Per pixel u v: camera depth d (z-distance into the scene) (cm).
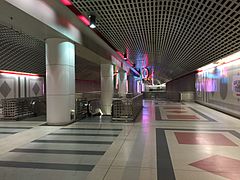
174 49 1147
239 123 857
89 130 721
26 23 577
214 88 1427
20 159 430
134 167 379
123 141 567
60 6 561
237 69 1009
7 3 439
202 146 515
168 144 534
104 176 341
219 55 1008
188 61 1515
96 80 3027
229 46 812
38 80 1642
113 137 616
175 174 347
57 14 620
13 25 601
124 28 743
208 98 1595
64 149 498
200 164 392
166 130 714
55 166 388
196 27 691
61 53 801
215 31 693
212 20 604
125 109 933
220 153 459
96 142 559
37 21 555
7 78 1320
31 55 1222
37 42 998
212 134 650
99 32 801
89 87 2762
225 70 1192
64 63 812
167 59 1622
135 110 1032
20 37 892
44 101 1245
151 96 3125
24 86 1477
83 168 377
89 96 1476
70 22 704
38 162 411
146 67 2331
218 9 525
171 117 1041
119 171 362
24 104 1086
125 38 888
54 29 639
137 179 329
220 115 1116
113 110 942
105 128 756
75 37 797
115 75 2425
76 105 994
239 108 983
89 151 479
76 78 2281
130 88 3288
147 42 964
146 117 1045
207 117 1039
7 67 1235
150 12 587
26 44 1021
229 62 1122
